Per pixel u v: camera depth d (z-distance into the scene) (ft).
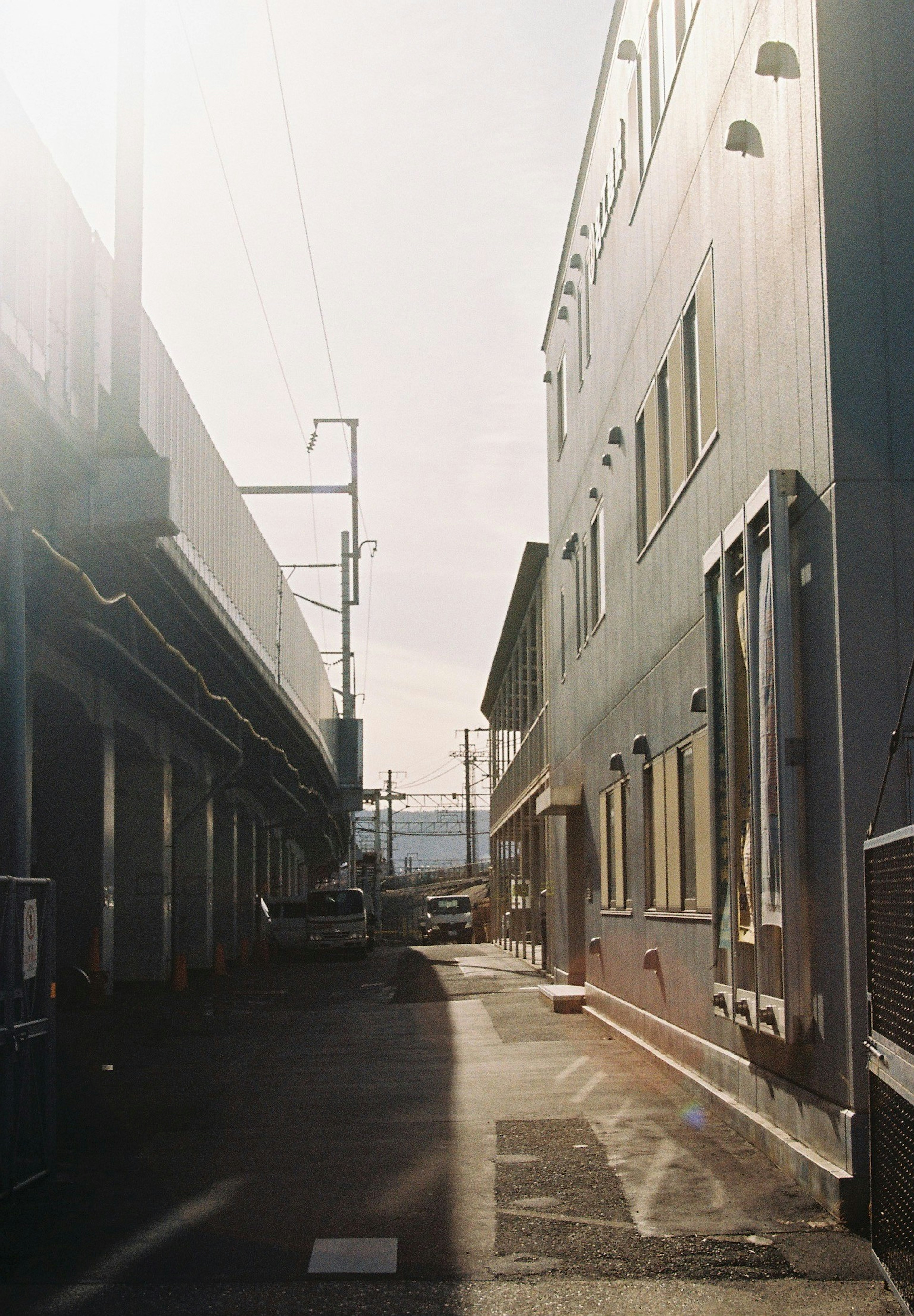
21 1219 24.81
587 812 69.51
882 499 25.35
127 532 48.29
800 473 27.66
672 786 43.83
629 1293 19.86
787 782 27.17
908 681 22.11
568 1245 22.53
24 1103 27.96
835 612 25.27
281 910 149.79
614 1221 23.99
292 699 119.85
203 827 112.88
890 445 25.48
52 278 45.91
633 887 53.52
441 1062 47.80
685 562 40.75
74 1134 33.91
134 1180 28.22
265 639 100.78
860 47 26.40
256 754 127.85
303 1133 33.71
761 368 30.96
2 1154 26.03
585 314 68.03
